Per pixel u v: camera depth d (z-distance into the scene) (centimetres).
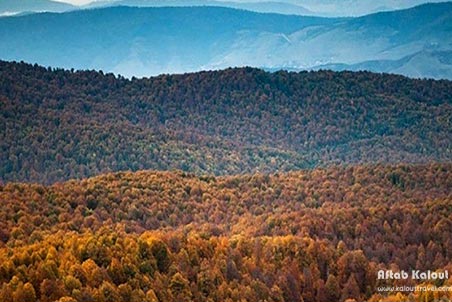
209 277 13488
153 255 13762
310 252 15362
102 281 12262
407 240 16975
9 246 14600
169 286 13012
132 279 12638
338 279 14925
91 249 13100
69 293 11619
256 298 13438
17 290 11238
